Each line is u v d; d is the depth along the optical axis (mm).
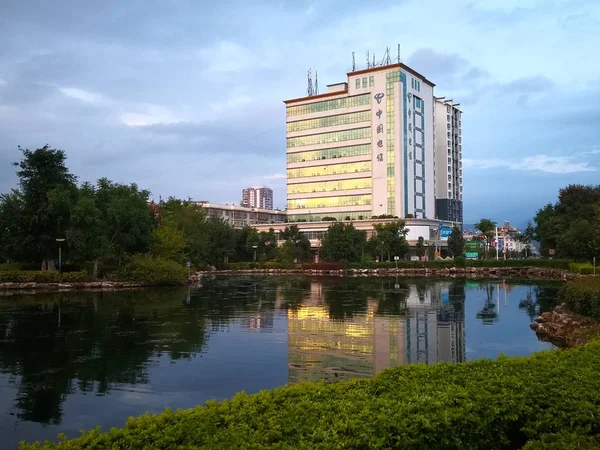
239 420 6375
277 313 30578
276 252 110938
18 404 12602
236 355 18047
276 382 14312
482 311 30938
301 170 123250
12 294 46562
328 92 121188
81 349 19500
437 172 133250
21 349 19578
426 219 110812
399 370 8953
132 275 57406
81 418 11562
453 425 6391
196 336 22281
